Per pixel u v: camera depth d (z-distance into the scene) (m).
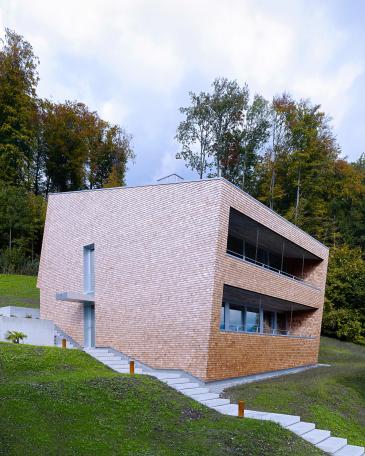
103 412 10.16
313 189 44.38
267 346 20.20
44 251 24.06
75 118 47.84
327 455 10.23
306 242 25.28
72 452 8.12
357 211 45.62
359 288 34.84
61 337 21.55
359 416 15.31
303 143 43.72
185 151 47.06
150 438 9.33
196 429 10.23
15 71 38.94
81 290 21.41
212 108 46.31
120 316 19.06
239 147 46.66
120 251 19.77
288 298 22.97
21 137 38.69
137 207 19.58
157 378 14.30
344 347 32.19
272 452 9.49
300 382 18.03
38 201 39.06
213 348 16.25
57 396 10.53
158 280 18.06
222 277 16.95
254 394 15.39
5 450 7.77
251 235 22.59
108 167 51.06
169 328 17.28
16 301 26.48
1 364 13.06
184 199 18.00
